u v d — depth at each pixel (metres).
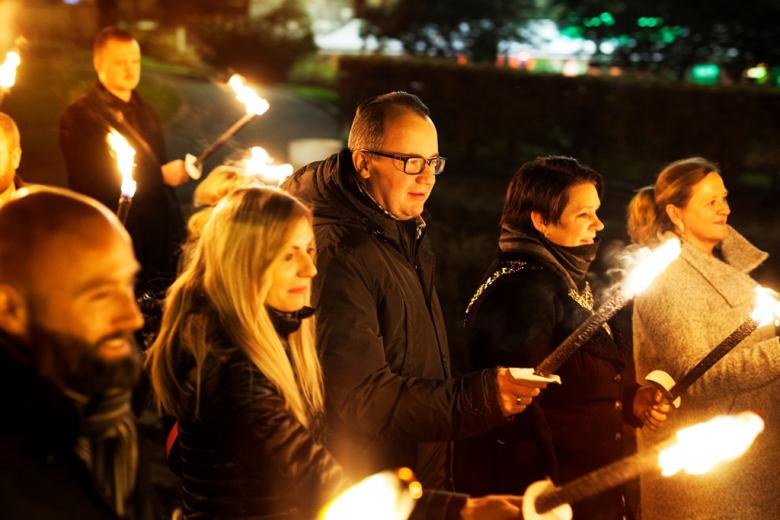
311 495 2.06
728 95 11.96
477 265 8.39
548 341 3.12
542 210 3.22
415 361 2.92
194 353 2.15
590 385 3.13
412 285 2.95
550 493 1.76
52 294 1.57
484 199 11.90
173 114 18.67
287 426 2.11
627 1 16.73
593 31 17.34
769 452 3.35
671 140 12.34
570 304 3.17
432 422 2.66
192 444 2.20
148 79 24.52
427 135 2.95
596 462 3.15
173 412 2.22
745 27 15.89
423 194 2.97
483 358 3.17
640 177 12.70
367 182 2.94
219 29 30.78
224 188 3.85
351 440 2.75
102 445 1.70
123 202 3.19
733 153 11.95
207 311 2.18
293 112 20.78
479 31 20.86
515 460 3.11
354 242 2.82
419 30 21.19
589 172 3.25
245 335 2.17
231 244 2.19
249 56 30.31
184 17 32.50
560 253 3.23
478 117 13.95
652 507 3.42
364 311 2.75
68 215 1.60
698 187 3.49
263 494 2.18
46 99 17.66
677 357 3.34
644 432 3.51
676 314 3.35
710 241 3.54
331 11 35.28
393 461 2.86
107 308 1.61
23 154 12.59
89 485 1.63
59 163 12.27
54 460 1.57
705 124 12.08
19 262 1.57
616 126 12.74
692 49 16.64
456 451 3.31
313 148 13.91
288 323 2.31
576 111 13.13
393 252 2.93
